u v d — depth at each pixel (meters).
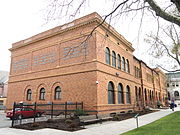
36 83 21.92
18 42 26.42
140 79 30.72
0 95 43.22
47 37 21.91
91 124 12.20
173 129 8.60
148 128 9.41
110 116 16.41
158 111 25.41
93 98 15.80
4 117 19.12
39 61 22.42
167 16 4.07
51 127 10.54
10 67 26.81
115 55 20.95
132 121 13.92
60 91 19.06
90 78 16.53
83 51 17.72
